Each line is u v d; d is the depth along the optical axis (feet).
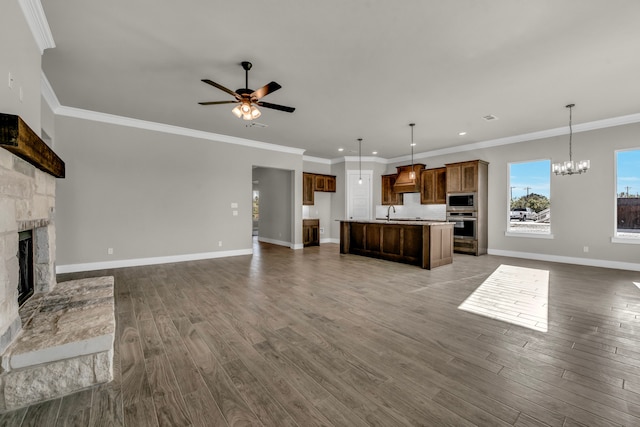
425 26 8.51
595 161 17.67
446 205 23.62
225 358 7.01
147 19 8.21
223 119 17.20
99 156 16.35
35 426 4.88
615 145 16.94
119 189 17.01
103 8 7.73
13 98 6.53
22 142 5.62
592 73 11.33
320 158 30.45
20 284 7.88
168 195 18.71
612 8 7.66
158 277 14.96
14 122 5.31
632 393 5.62
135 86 12.62
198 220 19.99
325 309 10.36
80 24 8.38
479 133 20.27
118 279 14.48
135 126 17.46
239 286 13.35
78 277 14.65
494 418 4.98
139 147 17.61
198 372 6.42
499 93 13.29
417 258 18.28
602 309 10.31
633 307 10.49
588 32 8.71
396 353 7.25
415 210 27.68
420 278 14.88
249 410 5.22
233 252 21.72
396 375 6.31
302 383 6.02
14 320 5.91
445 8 7.73
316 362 6.84
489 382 6.02
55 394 5.61
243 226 22.25
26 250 8.24
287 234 27.91
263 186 31.81
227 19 8.23
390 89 12.91
